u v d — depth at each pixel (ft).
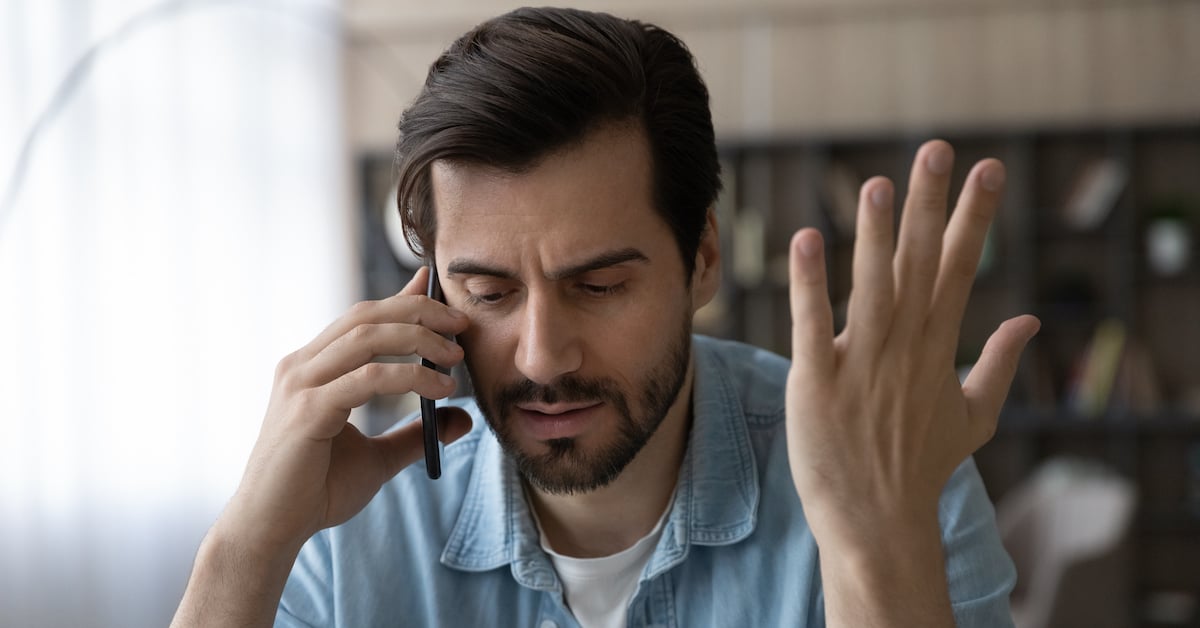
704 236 3.31
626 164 2.84
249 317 14.29
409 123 3.03
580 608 3.42
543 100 2.74
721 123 16.12
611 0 15.84
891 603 2.38
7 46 11.13
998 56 15.44
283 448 3.05
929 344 2.36
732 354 3.97
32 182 11.39
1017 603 10.59
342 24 16.28
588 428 2.97
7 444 11.30
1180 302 14.75
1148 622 14.15
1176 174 14.83
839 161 15.76
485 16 16.22
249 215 14.39
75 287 11.82
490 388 3.03
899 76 15.72
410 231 3.17
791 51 15.97
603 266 2.84
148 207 12.78
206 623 3.03
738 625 3.34
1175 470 14.84
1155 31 14.99
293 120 15.34
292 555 3.13
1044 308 14.82
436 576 3.51
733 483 3.43
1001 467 15.25
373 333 3.02
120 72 12.44
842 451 2.38
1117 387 14.37
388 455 3.36
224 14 14.06
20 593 11.36
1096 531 10.02
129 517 12.37
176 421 13.00
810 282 2.30
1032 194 14.99
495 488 3.47
